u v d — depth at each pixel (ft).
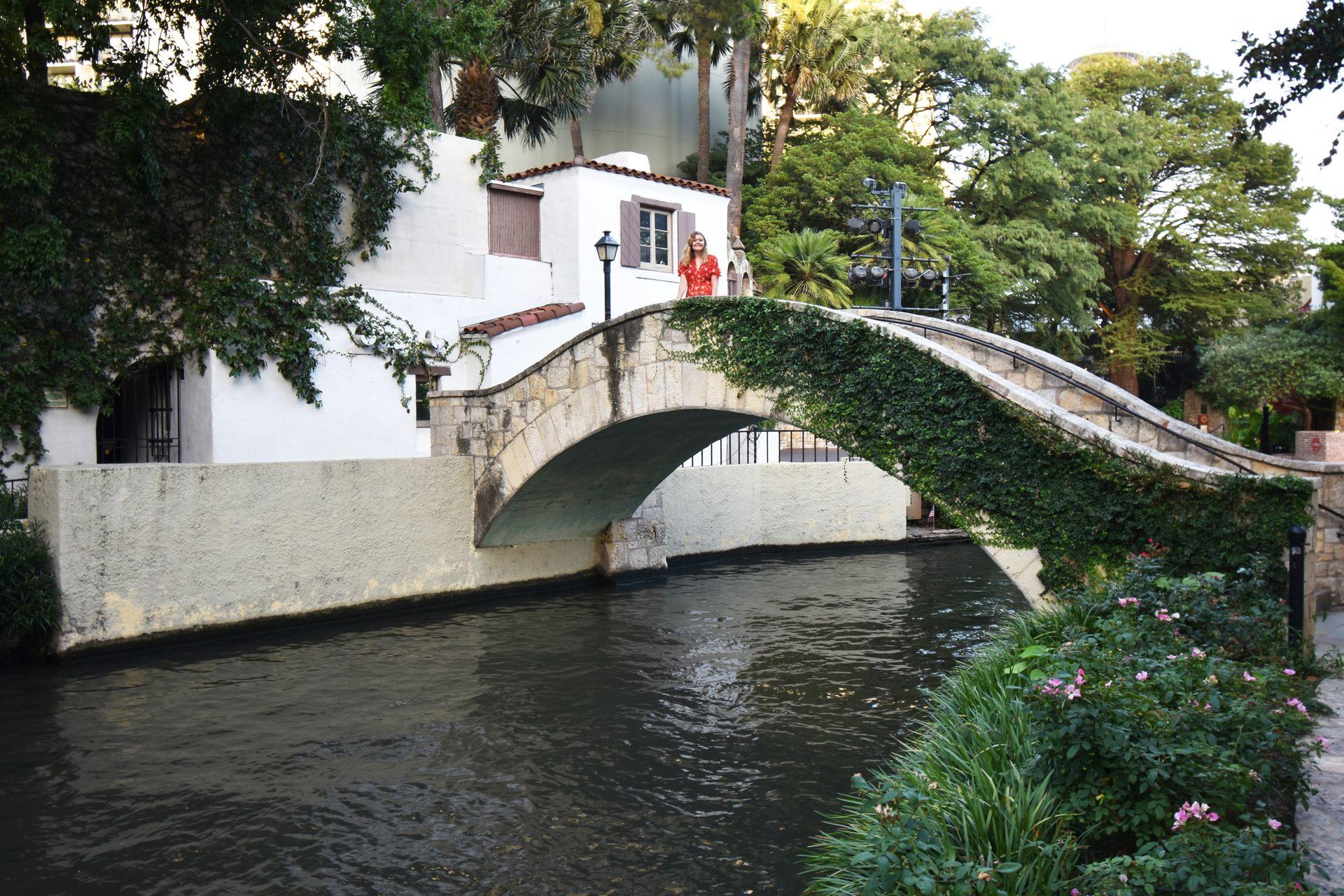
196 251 59.67
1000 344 45.85
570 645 45.88
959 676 30.27
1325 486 40.40
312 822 27.48
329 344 63.26
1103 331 133.08
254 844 26.21
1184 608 25.63
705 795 28.94
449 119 96.43
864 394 38.19
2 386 52.29
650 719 35.60
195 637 44.70
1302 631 28.22
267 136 61.41
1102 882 14.92
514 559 57.41
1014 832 17.47
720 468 69.72
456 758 32.09
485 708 36.88
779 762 31.32
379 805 28.60
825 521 74.64
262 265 60.85
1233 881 13.91
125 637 42.65
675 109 122.83
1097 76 133.08
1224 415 128.26
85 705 36.70
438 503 53.88
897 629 48.55
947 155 117.80
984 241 110.22
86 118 55.47
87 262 55.26
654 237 80.38
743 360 42.24
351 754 32.45
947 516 35.76
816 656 43.70
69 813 27.99
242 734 34.12
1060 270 113.39
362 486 50.70
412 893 23.62
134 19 65.00
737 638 47.03
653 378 46.14
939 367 36.14
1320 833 18.53
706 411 44.98
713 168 122.42
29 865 24.97
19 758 31.76
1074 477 32.89
